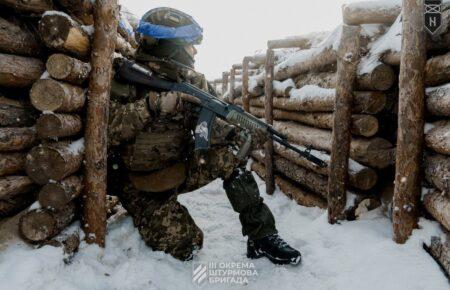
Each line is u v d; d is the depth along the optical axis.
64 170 1.97
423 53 2.10
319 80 3.48
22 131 2.04
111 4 2.16
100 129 2.21
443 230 2.03
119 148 2.44
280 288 2.12
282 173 4.29
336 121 2.69
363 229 2.51
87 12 2.17
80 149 2.20
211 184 4.68
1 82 1.99
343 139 2.67
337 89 2.69
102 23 2.15
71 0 2.08
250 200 2.43
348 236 2.46
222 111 2.32
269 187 4.30
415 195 2.15
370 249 2.20
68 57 1.99
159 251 2.44
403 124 2.14
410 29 2.09
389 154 2.69
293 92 3.98
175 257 2.45
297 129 3.90
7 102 2.05
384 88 2.57
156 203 2.51
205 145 2.28
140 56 2.42
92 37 2.22
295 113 4.07
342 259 2.22
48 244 2.00
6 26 1.98
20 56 2.06
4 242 1.96
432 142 2.05
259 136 2.43
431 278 1.82
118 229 2.50
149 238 2.46
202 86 2.64
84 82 2.28
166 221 2.46
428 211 2.13
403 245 2.13
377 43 2.69
